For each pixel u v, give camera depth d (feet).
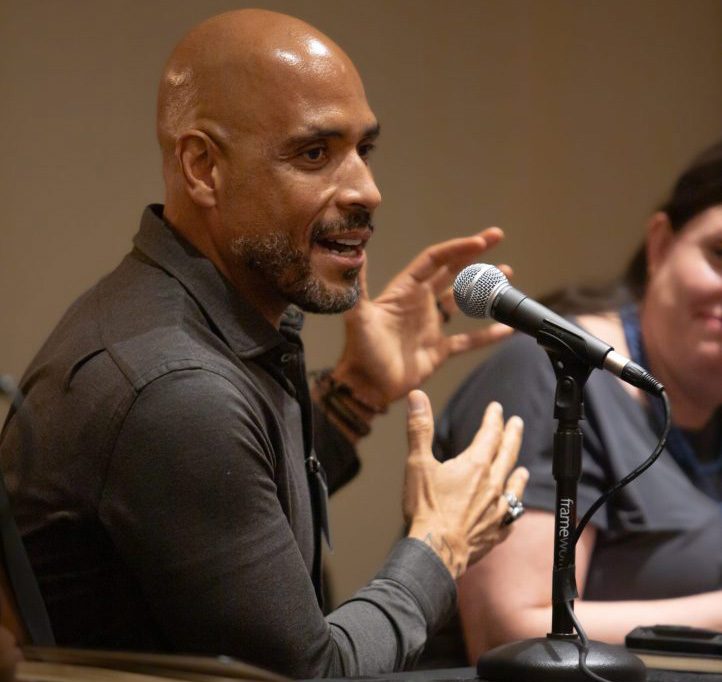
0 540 13.79
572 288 28.12
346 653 17.58
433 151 42.55
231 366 17.71
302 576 17.13
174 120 19.35
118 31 37.32
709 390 26.50
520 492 21.11
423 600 18.99
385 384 24.50
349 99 19.08
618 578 25.23
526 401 25.36
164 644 17.54
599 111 44.06
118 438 16.85
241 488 16.75
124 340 17.69
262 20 19.30
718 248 26.04
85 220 36.88
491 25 43.39
